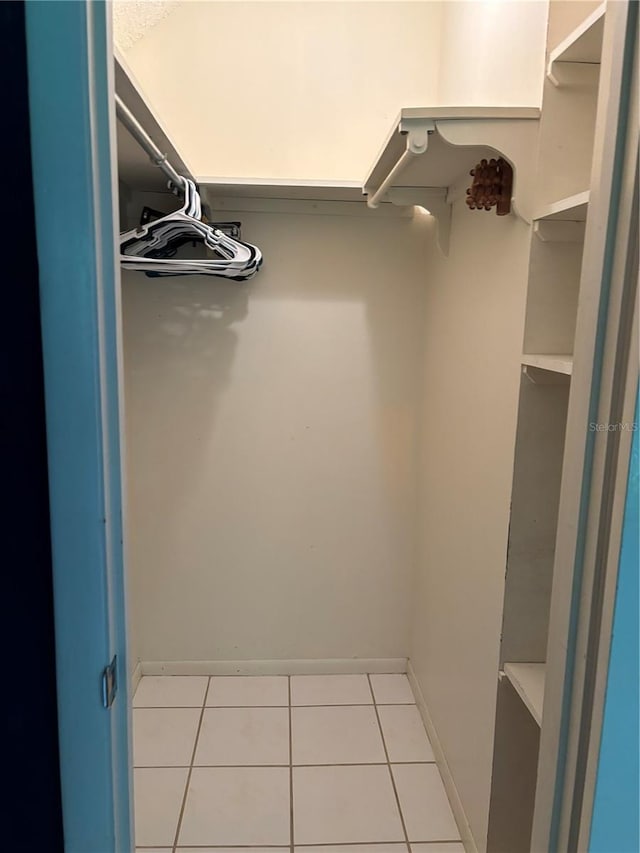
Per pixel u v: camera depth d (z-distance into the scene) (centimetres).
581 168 130
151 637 248
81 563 79
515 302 142
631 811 87
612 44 80
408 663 252
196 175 216
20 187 73
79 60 71
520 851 153
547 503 140
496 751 148
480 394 167
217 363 232
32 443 78
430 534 220
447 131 131
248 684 246
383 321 233
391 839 175
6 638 81
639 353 77
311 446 239
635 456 79
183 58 219
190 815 181
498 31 157
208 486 239
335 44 220
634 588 81
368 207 219
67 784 84
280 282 228
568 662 90
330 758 205
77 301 75
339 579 249
